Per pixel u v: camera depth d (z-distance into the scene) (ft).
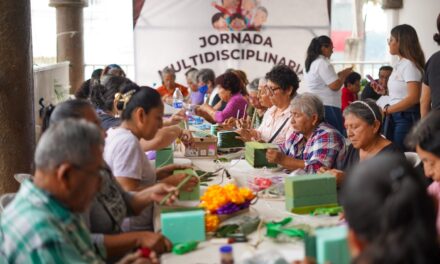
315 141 10.71
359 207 3.85
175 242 6.95
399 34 14.46
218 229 7.39
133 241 6.94
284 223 7.55
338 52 32.09
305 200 8.12
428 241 3.66
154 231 7.95
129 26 33.88
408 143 7.20
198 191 8.59
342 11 31.73
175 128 11.34
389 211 3.73
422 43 25.13
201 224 6.99
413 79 14.29
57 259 5.31
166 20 24.89
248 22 25.05
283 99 13.00
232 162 11.82
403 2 26.71
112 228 7.66
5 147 12.81
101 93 12.01
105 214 7.57
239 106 17.30
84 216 7.11
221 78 17.99
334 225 7.51
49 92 22.09
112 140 8.69
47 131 5.53
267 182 9.59
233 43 25.18
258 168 11.20
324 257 4.96
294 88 12.99
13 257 5.40
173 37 25.02
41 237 5.31
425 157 6.77
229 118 16.43
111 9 33.81
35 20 33.71
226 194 7.85
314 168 10.45
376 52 31.73
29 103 13.09
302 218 7.89
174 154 12.71
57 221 5.49
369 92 21.29
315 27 25.09
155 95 8.83
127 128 8.84
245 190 8.18
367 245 3.88
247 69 25.35
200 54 25.21
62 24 25.70
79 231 5.87
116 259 7.16
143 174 8.94
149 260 6.29
